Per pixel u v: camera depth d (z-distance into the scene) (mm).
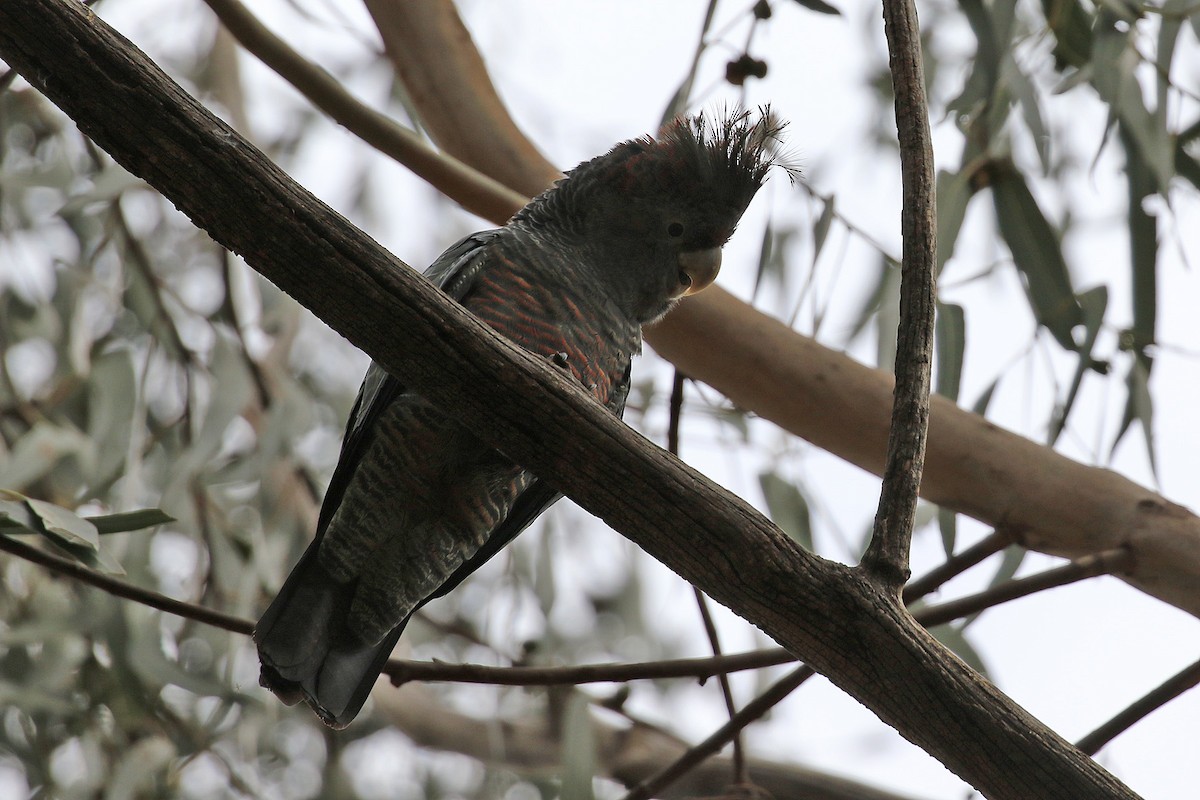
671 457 4359
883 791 8352
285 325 10445
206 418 9078
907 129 4738
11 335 10250
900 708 4289
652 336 7148
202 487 9320
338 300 4277
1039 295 7191
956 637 7691
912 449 4418
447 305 4316
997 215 7352
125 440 9070
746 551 4262
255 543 9336
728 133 6840
